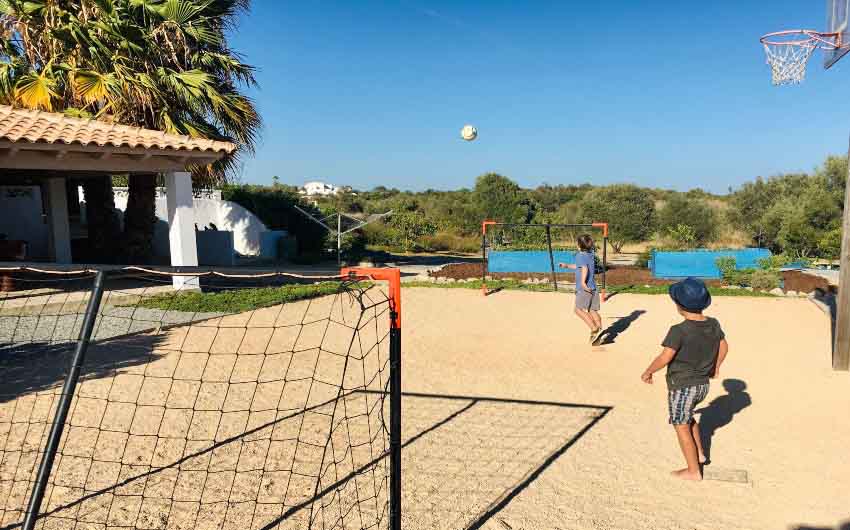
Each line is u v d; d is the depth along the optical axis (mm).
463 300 13266
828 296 13078
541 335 9570
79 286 12445
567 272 17719
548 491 4090
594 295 8445
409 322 10555
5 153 9922
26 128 10000
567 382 6816
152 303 11008
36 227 18516
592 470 4434
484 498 3980
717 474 4332
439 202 45906
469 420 5492
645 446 4910
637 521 3691
